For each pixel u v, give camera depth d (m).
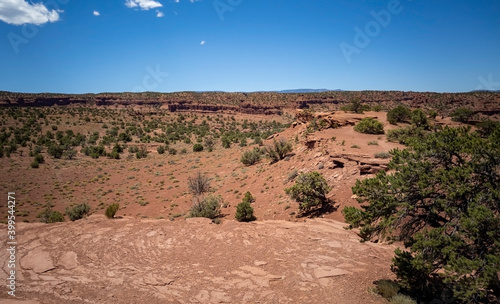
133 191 36.28
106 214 12.71
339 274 7.82
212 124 158.38
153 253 8.96
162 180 40.66
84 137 93.12
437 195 6.85
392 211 7.21
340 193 16.88
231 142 83.38
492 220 5.45
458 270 5.36
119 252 8.86
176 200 28.98
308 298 6.65
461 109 38.16
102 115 140.38
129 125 122.88
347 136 29.09
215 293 6.79
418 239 6.24
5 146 70.69
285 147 31.52
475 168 6.27
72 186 41.00
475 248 5.73
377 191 7.32
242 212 17.33
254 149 39.69
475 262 5.27
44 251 8.57
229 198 24.84
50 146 67.56
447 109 111.12
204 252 9.16
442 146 6.88
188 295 6.68
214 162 47.72
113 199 33.28
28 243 9.14
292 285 7.21
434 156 7.12
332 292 6.92
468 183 6.29
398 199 7.11
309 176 16.33
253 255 8.98
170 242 9.81
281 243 10.02
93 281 7.08
